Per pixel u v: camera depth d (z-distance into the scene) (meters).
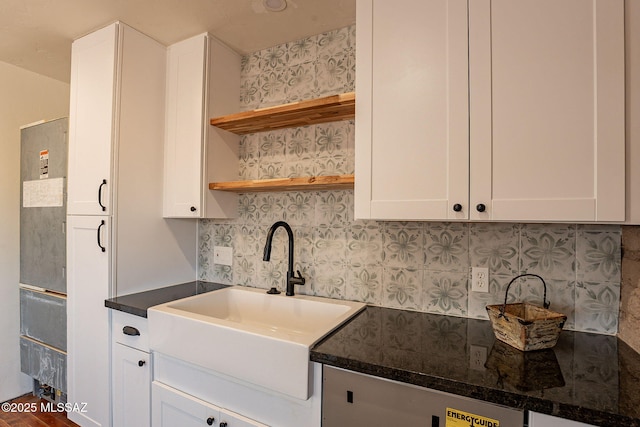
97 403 1.70
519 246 1.33
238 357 1.18
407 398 0.92
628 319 1.11
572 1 0.98
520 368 0.93
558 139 0.99
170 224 1.97
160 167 1.90
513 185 1.04
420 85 1.18
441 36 1.15
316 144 1.78
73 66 1.86
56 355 1.99
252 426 1.17
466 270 1.42
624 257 1.15
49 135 2.04
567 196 0.98
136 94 1.78
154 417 1.45
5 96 2.23
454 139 1.12
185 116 1.84
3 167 2.23
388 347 1.09
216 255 2.08
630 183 0.92
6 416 2.08
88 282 1.75
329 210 1.73
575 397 0.78
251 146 1.98
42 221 2.07
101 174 1.70
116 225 1.69
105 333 1.67
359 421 0.99
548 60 1.00
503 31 1.06
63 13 1.62
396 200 1.21
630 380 0.87
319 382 1.06
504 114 1.05
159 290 1.85
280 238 1.87
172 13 1.63
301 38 1.84
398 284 1.55
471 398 0.84
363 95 1.27
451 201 1.12
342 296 1.68
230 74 1.96
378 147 1.24
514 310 1.23
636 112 0.92
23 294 2.20
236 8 1.58
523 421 0.80
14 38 1.86
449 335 1.21
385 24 1.24
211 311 1.75
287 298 1.70
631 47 0.92
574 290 1.25
